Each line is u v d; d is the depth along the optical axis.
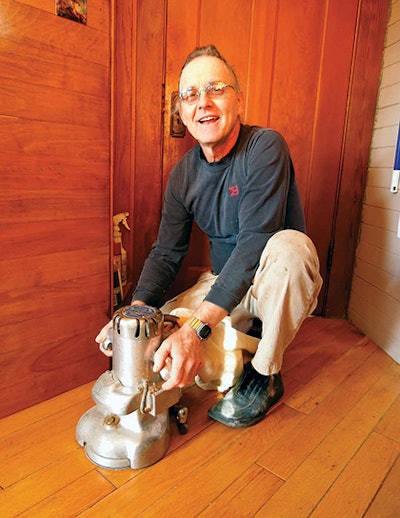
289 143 1.62
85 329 1.17
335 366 1.37
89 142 1.07
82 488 0.82
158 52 1.35
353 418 1.08
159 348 0.85
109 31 1.06
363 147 1.65
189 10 1.38
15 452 0.92
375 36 1.56
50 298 1.07
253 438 0.99
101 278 1.18
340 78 1.58
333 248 1.73
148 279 1.18
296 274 0.94
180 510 0.78
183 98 1.04
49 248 1.04
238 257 0.97
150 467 0.88
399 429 1.03
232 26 1.46
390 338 1.45
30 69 0.93
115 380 0.89
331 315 1.81
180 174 1.19
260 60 1.52
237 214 1.11
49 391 1.12
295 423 1.05
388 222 1.49
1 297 0.98
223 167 1.08
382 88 1.58
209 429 1.02
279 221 1.01
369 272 1.63
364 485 0.85
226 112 1.00
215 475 0.87
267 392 1.07
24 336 1.04
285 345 1.03
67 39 0.98
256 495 0.81
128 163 1.36
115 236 1.35
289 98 1.58
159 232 1.25
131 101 1.32
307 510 0.78
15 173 0.95
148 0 1.30
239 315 1.16
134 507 0.78
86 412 0.99
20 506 0.78
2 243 0.96
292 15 1.51
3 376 1.02
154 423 0.92
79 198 1.08
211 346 1.11
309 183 1.67
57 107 0.99
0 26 0.87
